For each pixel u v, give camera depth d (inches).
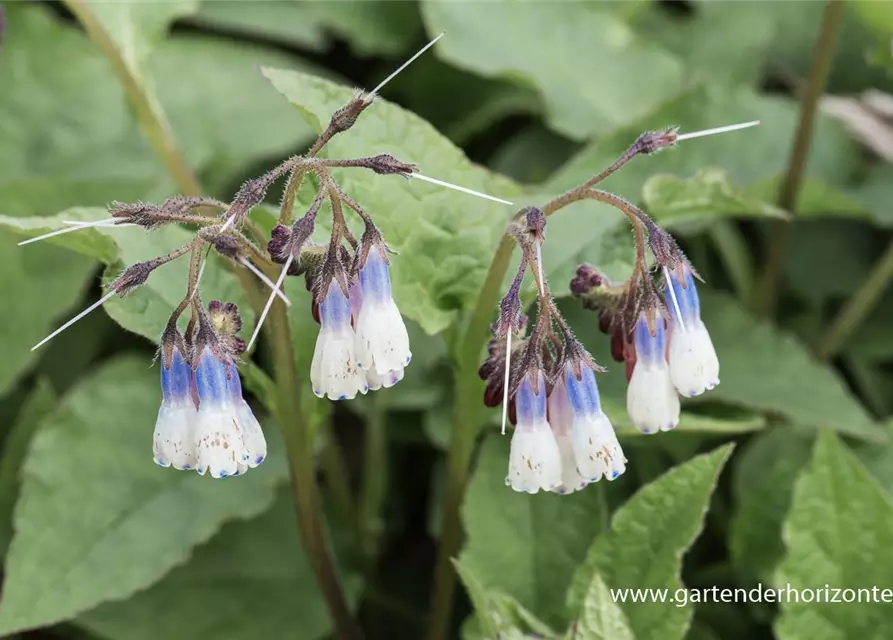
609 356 18.0
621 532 16.3
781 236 19.5
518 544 16.9
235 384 14.6
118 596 17.0
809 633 16.7
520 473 14.8
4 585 17.0
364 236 14.6
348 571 18.5
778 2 23.5
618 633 15.5
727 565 18.4
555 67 20.3
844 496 16.6
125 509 17.5
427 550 20.3
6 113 21.1
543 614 16.8
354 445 21.7
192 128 21.1
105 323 20.3
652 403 15.0
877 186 20.0
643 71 20.7
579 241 16.8
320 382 14.6
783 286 21.1
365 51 22.9
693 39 23.0
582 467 14.9
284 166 14.8
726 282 21.3
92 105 21.5
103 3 17.8
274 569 18.2
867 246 21.2
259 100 21.8
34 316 19.1
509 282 16.5
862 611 16.6
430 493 20.6
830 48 18.4
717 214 17.5
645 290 15.0
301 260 15.0
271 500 17.7
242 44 23.1
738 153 19.5
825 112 20.6
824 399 18.1
